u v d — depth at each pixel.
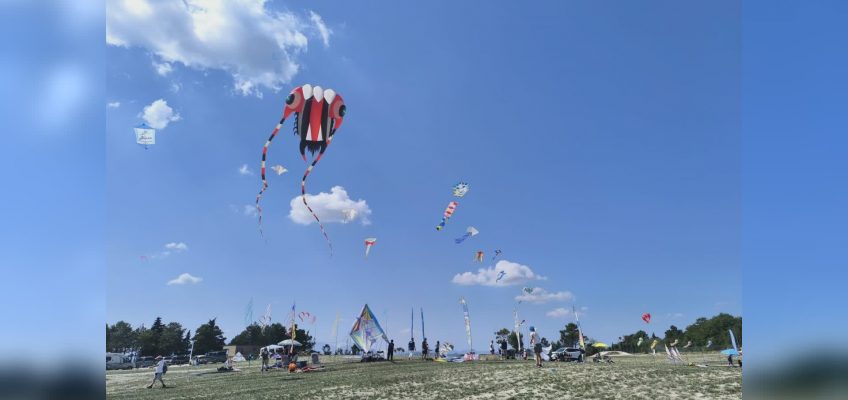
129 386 29.55
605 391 19.03
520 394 19.08
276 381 28.30
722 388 18.23
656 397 17.06
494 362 41.75
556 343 81.19
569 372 26.95
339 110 21.25
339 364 44.03
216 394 22.53
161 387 28.33
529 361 42.88
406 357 53.72
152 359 75.31
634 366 30.73
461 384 22.97
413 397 19.42
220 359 77.56
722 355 48.69
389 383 24.34
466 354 48.72
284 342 47.31
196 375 39.47
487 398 18.53
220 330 122.81
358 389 22.33
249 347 93.81
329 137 21.47
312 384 25.31
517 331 56.59
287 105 20.89
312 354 41.66
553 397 18.08
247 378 32.22
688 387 19.02
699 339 76.88
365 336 47.62
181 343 116.62
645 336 83.50
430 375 28.12
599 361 42.88
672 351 34.44
